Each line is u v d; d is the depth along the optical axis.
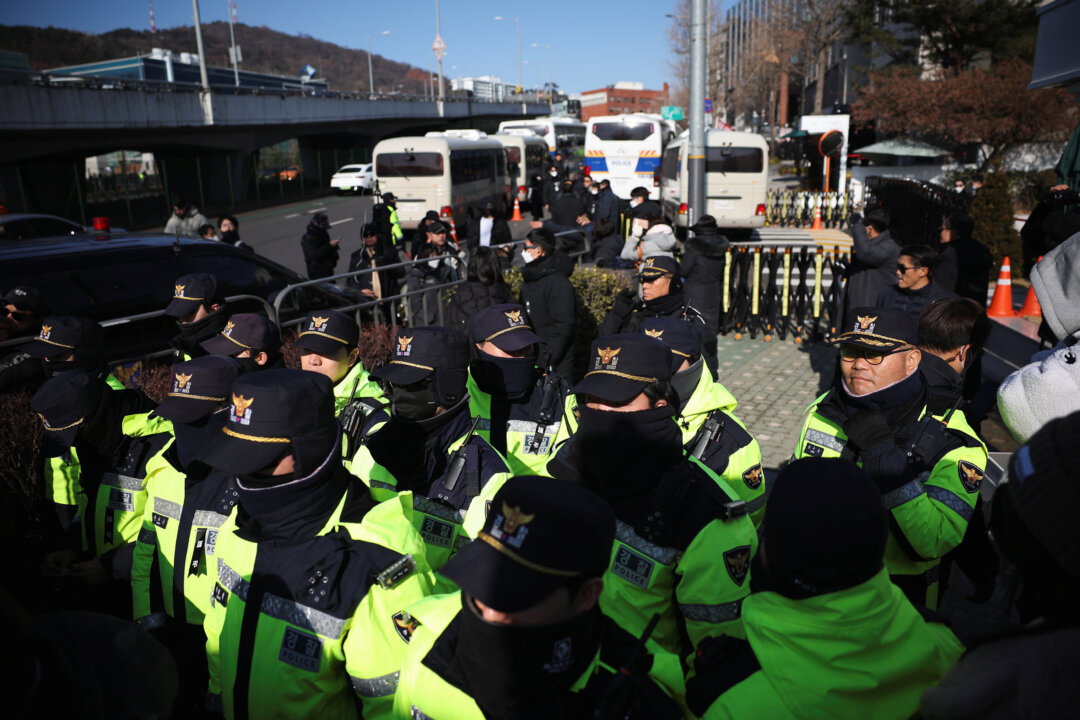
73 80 27.09
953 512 2.25
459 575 1.37
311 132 47.06
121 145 32.12
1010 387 2.04
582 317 7.64
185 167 38.38
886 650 1.43
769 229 19.64
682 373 2.69
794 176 40.75
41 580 2.91
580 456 2.05
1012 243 11.56
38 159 30.34
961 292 5.84
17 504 3.14
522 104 76.88
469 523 2.37
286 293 6.22
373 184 21.17
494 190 25.38
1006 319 7.71
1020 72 20.83
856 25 26.77
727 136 17.56
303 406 1.82
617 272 8.40
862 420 2.37
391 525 1.92
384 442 2.58
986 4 23.31
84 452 2.80
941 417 2.53
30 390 4.41
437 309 7.99
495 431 3.21
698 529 1.91
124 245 5.74
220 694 2.09
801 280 9.41
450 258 8.61
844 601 1.42
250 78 68.62
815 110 34.94
